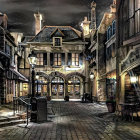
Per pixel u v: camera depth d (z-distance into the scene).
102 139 6.95
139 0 11.04
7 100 18.92
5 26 21.19
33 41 29.86
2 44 18.28
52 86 30.28
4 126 9.16
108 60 21.98
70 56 30.06
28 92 28.59
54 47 29.83
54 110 15.98
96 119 11.22
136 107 10.95
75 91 30.47
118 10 12.88
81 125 9.42
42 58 29.94
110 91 20.88
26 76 28.86
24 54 29.42
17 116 10.39
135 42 10.76
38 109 10.39
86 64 29.91
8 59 16.80
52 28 31.94
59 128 8.74
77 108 17.56
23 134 7.65
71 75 29.86
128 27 11.80
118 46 12.76
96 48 24.31
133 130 8.31
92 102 24.34
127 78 12.09
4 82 18.19
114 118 11.20
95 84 25.34
